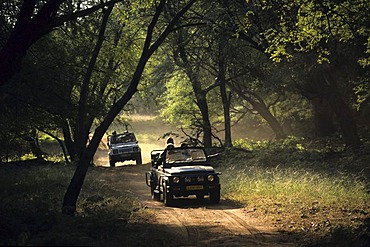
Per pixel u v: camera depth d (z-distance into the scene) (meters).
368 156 77.38
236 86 122.12
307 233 36.09
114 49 73.06
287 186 56.31
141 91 112.94
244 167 79.06
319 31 58.94
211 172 51.28
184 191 50.44
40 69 62.69
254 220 41.59
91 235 31.58
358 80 97.56
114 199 51.66
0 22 53.28
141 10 81.69
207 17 77.88
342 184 57.12
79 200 50.03
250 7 69.62
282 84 92.31
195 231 37.50
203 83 111.88
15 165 88.19
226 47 85.56
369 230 34.44
